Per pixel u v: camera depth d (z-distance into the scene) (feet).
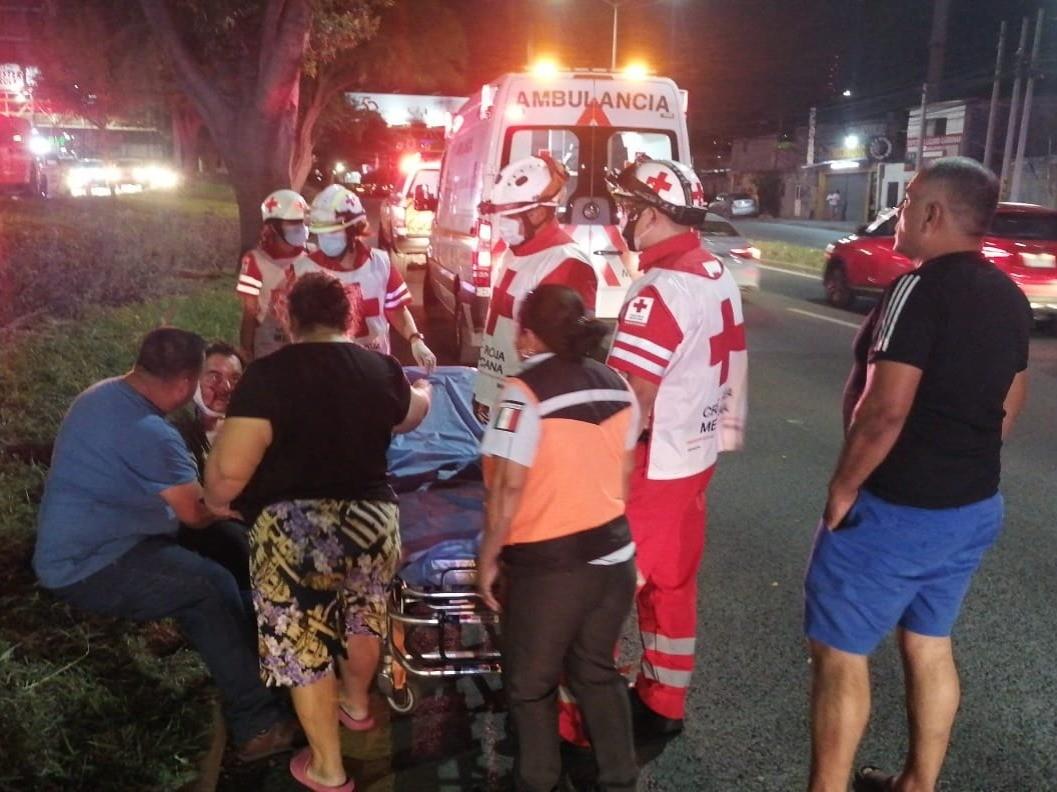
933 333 8.82
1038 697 12.91
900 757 11.63
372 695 12.89
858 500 9.39
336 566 10.25
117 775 10.27
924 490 9.04
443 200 36.73
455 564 11.57
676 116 28.04
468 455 14.37
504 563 9.53
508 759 11.50
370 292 15.97
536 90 27.37
